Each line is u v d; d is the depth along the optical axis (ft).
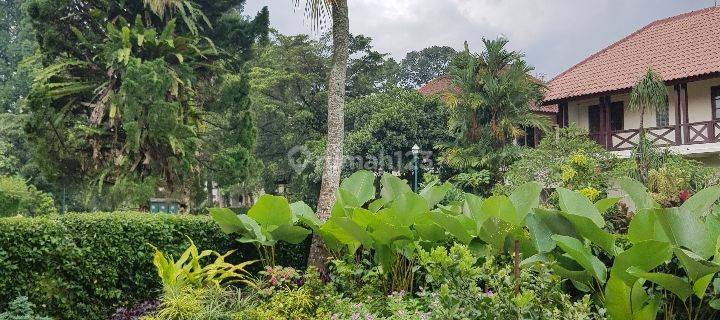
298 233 22.24
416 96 75.92
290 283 20.27
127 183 47.98
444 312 12.22
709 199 16.44
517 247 14.64
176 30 56.85
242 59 63.67
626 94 63.82
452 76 63.87
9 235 19.57
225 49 61.36
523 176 48.29
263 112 96.43
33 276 20.18
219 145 59.57
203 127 57.00
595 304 15.58
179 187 53.57
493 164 59.21
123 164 48.55
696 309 14.80
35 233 20.13
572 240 14.88
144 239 22.97
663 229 14.57
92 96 51.19
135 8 53.47
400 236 18.60
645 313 14.16
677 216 14.25
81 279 21.40
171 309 17.75
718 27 63.00
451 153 63.05
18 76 107.65
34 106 49.80
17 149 98.48
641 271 13.08
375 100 82.33
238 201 102.68
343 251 22.89
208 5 60.03
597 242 15.80
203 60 56.85
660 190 36.55
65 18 51.75
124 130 50.39
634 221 14.96
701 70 56.13
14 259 19.76
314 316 17.90
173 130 48.14
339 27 26.99
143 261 22.86
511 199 18.54
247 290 20.80
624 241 17.20
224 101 57.31
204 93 57.72
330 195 25.96
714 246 14.01
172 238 23.58
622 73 63.46
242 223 22.34
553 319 12.21
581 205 17.16
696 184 39.83
